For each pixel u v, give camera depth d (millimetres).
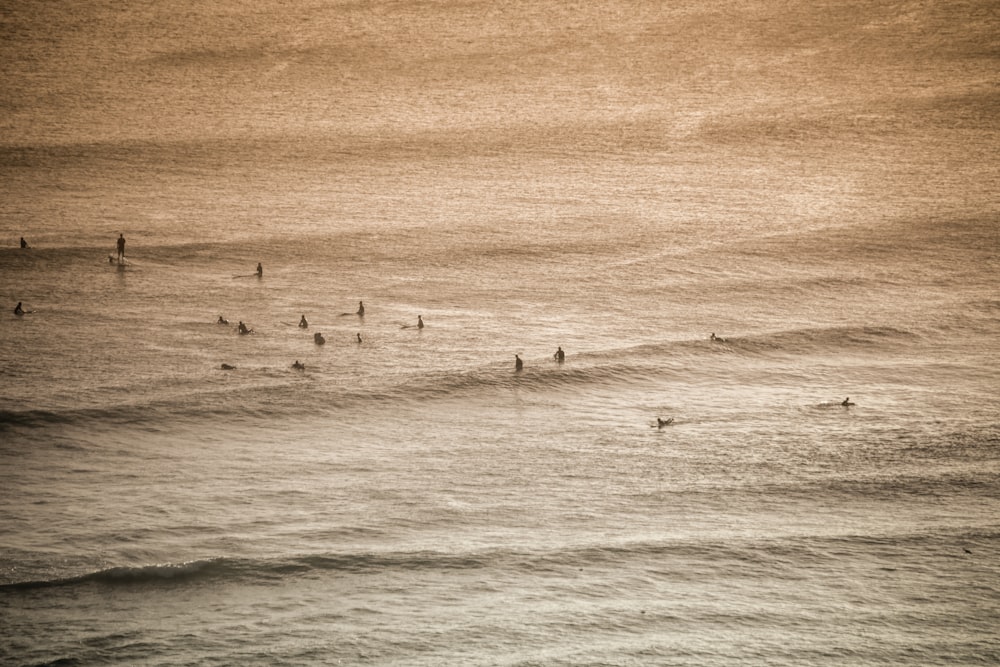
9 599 167250
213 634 160125
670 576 177375
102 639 158625
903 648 159250
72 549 179625
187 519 190250
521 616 165250
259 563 177750
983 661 156875
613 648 157125
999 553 186625
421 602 168750
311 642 158125
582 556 182625
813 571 180000
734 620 165375
